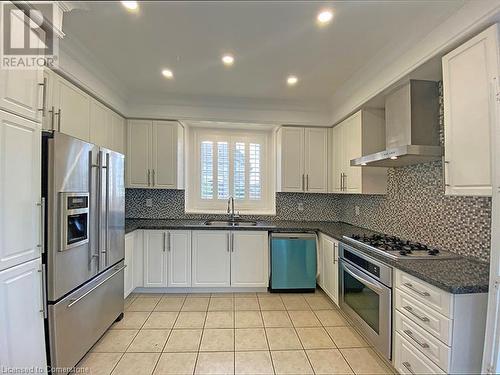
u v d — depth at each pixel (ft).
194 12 6.15
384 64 8.19
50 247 5.84
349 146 11.12
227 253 11.82
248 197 15.01
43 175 5.83
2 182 4.79
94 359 7.20
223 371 6.77
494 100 4.73
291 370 6.82
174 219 13.75
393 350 6.57
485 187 5.08
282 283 11.84
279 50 7.85
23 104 5.28
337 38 7.18
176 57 8.32
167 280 11.64
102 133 9.99
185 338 8.25
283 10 6.08
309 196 14.14
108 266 8.18
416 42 6.81
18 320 5.09
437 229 7.73
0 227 4.74
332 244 10.51
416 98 7.75
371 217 11.28
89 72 8.71
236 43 7.48
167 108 12.10
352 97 10.55
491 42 4.98
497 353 4.41
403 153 6.95
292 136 12.85
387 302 6.68
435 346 5.20
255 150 14.99
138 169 12.23
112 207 8.44
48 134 5.89
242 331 8.70
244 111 12.42
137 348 7.71
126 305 10.57
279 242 11.82
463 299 4.89
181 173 13.20
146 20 6.45
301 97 11.86
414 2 5.71
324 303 10.91
